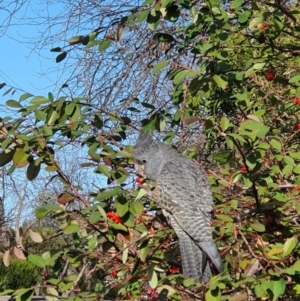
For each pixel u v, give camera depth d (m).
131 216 4.93
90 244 5.25
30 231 5.17
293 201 5.64
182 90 6.48
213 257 5.00
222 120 5.33
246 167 5.43
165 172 5.61
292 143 7.09
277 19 6.31
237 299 4.70
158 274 5.40
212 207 5.48
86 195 5.46
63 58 6.21
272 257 4.77
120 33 5.90
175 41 6.16
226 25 5.93
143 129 6.05
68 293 5.38
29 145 5.13
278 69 7.88
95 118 5.84
